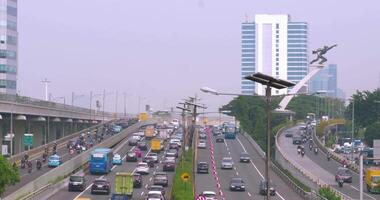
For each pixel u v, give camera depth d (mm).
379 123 183625
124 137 193000
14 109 132125
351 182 113625
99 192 86750
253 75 39875
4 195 74625
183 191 81438
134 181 95250
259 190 95625
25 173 104875
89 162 117062
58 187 91062
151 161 127500
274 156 162500
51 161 118312
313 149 177750
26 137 143125
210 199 79188
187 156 135500
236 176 119000
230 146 178500
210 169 130000
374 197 93875
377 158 74625
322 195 79375
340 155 158250
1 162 65938
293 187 103000
